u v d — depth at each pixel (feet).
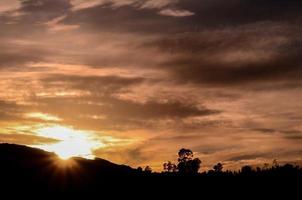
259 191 254.06
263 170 286.46
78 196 263.29
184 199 253.65
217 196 253.03
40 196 256.52
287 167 282.77
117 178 302.25
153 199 257.96
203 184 277.44
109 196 265.34
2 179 276.21
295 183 260.62
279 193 247.70
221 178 283.59
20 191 261.85
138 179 299.99
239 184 268.62
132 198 261.85
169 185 282.97
